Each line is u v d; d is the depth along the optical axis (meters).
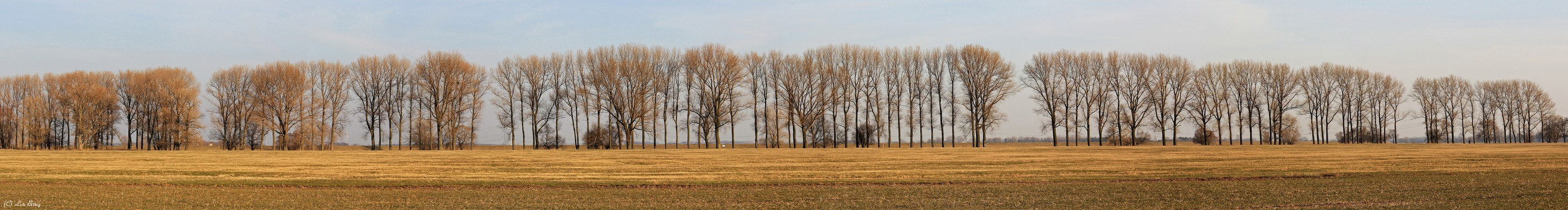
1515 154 43.81
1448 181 29.95
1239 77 83.50
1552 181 28.48
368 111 79.19
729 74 75.38
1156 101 78.62
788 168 39.03
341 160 45.06
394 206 25.39
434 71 75.94
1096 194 27.77
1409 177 31.80
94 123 79.19
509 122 79.44
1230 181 31.59
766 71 78.00
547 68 79.38
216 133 81.19
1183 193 27.66
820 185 31.34
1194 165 39.47
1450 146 58.62
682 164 42.19
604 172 37.62
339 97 77.44
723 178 34.34
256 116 74.81
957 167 39.50
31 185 30.94
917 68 78.12
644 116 74.81
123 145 83.38
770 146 82.38
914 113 77.94
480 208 24.92
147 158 46.28
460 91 76.12
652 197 27.50
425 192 29.23
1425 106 96.31
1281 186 29.14
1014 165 40.62
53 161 43.34
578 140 78.38
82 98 78.75
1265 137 85.75
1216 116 81.81
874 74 77.75
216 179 33.81
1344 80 87.75
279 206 25.33
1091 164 40.97
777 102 77.19
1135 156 46.47
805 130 75.88
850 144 84.38
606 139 81.25
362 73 78.69
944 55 78.31
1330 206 23.77
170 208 24.69
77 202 25.97
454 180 33.22
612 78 73.62
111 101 80.44
